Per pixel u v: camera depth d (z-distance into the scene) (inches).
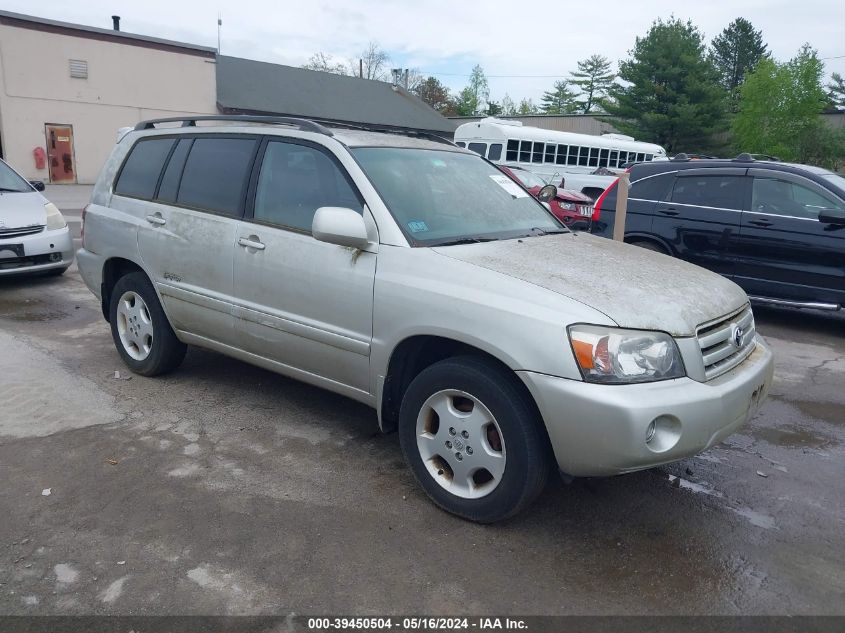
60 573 112.6
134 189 199.8
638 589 114.0
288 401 189.8
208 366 215.8
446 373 128.6
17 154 1112.8
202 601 107.0
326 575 114.3
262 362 169.9
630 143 997.8
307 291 150.8
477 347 123.1
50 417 173.6
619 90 1691.7
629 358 113.3
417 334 131.3
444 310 127.0
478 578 115.1
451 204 157.1
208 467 150.2
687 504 142.8
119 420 173.3
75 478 143.5
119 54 1171.9
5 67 1079.6
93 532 124.3
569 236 166.6
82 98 1151.6
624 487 149.1
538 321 116.4
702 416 115.3
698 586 115.4
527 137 866.1
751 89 1584.6
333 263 145.9
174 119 201.0
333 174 153.1
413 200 149.8
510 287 123.0
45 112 1125.1
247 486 142.5
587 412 111.7
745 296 146.4
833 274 283.0
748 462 164.9
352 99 1562.5
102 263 206.1
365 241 139.9
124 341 206.8
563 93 3454.7
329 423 176.2
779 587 115.8
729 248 308.2
